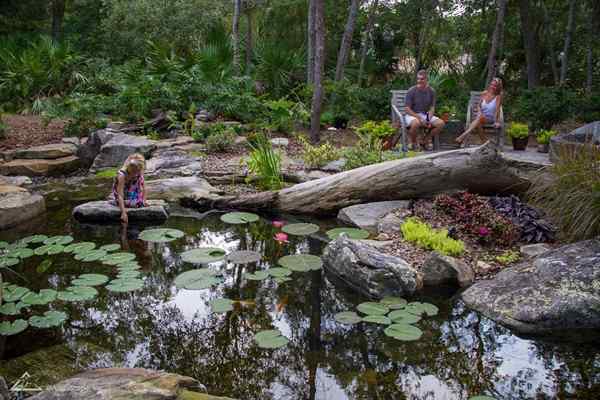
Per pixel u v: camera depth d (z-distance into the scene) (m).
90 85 12.86
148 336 3.29
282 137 10.01
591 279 3.60
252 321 3.51
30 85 12.50
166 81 10.80
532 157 7.50
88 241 4.86
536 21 16.64
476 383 2.82
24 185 6.89
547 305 3.49
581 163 4.81
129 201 5.57
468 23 17.81
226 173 7.23
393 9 18.38
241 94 10.67
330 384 2.80
